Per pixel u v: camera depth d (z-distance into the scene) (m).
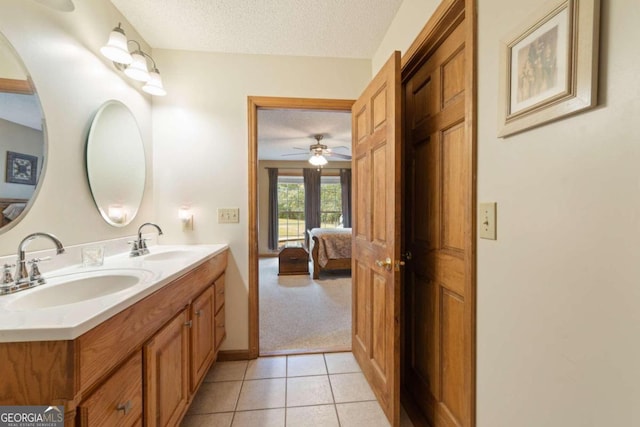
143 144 1.91
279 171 6.58
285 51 2.06
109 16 1.56
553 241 0.68
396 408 1.37
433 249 1.40
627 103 0.52
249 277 2.08
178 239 2.05
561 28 0.63
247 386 1.74
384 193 1.53
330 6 1.62
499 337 0.87
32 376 0.66
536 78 0.71
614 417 0.55
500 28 0.85
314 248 4.34
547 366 0.70
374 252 1.67
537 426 0.73
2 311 0.75
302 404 1.58
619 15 0.53
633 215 0.51
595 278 0.58
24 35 1.06
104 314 0.75
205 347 1.61
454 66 1.22
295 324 2.68
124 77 1.71
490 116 0.90
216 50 2.04
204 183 2.06
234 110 2.07
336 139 4.60
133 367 0.92
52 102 1.18
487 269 0.92
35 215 1.10
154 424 1.04
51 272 1.17
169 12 1.66
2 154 0.98
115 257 1.57
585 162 0.60
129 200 1.76
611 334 0.56
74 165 1.31
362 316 1.89
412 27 1.48
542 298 0.71
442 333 1.33
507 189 0.83
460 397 1.18
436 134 1.37
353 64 2.16
